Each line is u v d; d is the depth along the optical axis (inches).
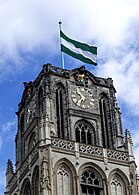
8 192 4205.2
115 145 4197.8
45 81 4298.7
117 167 3934.5
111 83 4517.7
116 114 4372.5
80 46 4500.5
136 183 3900.1
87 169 3860.7
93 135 4210.1
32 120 4308.6
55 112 4175.7
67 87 4330.7
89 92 4384.8
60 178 3747.5
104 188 3826.3
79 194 3732.8
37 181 3823.8
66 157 3831.2
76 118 4212.6
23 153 4387.3
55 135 4042.8
